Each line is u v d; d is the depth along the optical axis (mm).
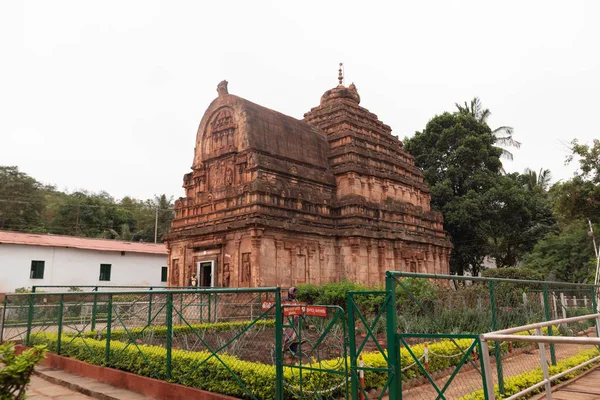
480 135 43469
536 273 29125
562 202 30484
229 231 24094
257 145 25531
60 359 13086
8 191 55656
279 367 7527
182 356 9555
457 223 40625
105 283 37312
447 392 9234
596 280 31047
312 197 26281
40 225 58062
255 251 22406
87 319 16406
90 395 10375
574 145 30094
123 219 69438
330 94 34094
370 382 9102
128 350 11000
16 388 6863
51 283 34219
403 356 9688
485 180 41656
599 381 9414
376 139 32375
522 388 8789
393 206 29531
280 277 23375
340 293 20562
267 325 14539
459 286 10820
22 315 16672
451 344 10961
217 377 8695
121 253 38625
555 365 10273
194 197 28359
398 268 28359
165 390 9406
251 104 26906
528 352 13367
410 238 29469
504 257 45750
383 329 13914
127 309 16609
